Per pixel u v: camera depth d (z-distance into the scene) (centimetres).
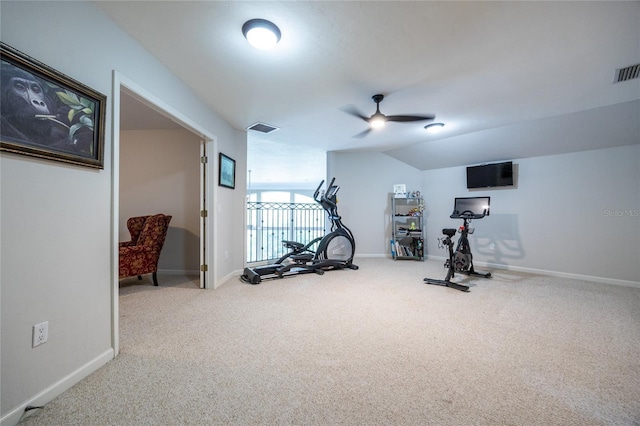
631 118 316
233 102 308
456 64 229
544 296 310
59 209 141
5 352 118
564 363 174
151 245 341
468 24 180
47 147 131
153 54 213
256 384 152
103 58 167
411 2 161
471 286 353
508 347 194
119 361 173
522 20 176
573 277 394
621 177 359
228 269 385
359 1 159
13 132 118
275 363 173
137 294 313
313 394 144
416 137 456
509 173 446
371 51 210
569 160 398
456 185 525
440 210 549
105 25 169
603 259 372
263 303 284
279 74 245
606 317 248
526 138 400
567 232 400
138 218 385
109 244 173
